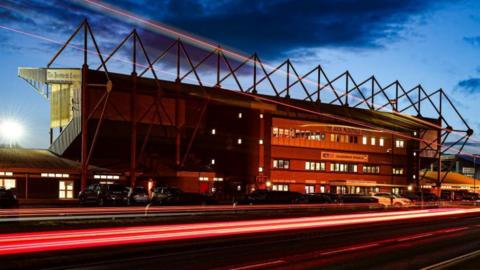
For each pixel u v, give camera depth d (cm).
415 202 6712
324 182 8231
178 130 6912
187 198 4566
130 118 6719
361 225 3359
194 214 3541
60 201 5150
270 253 1902
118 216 3062
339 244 2262
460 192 10269
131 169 6178
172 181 6812
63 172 5656
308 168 8075
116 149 6681
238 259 1730
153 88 6912
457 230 3177
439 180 9881
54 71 6550
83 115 5919
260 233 2534
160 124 6981
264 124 7656
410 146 9369
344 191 8500
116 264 1569
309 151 8094
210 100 7331
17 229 2266
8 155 5938
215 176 7312
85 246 1800
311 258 1803
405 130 9369
